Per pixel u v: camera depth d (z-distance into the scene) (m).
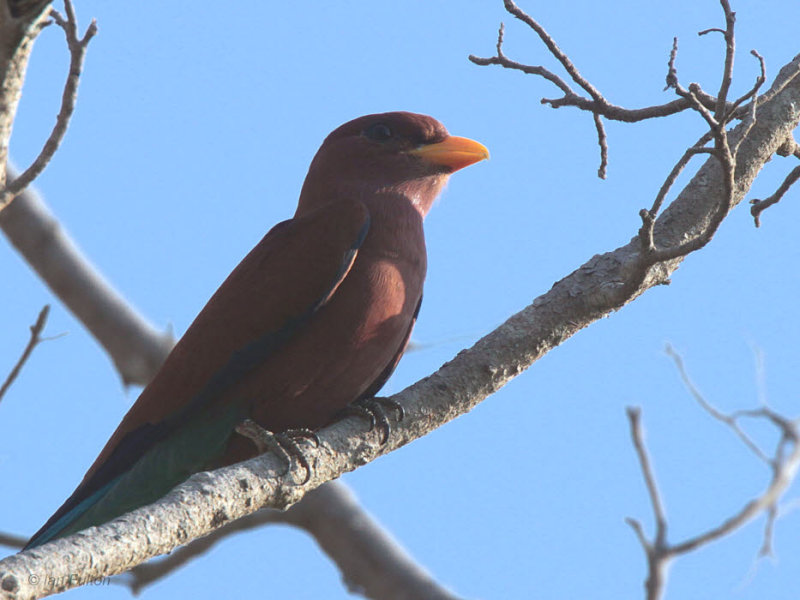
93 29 7.66
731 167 8.67
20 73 7.55
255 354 10.81
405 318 11.16
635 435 12.16
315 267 10.82
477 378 10.26
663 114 9.85
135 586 14.70
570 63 9.79
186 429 10.88
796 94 10.66
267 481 9.03
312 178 12.56
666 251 9.40
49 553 6.89
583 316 10.29
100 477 10.87
